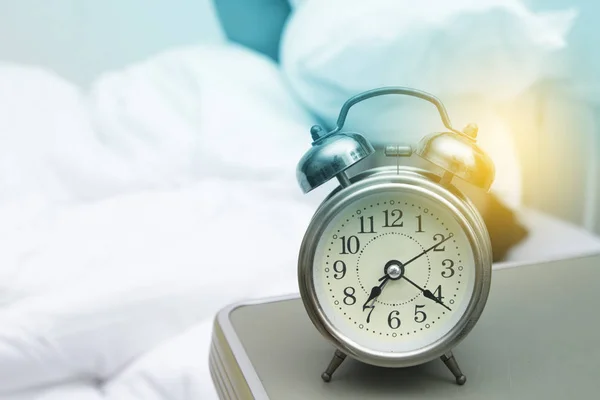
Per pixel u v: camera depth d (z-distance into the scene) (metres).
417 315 0.72
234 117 1.59
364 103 1.54
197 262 1.22
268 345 0.79
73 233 1.29
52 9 1.67
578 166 1.52
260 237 1.32
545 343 0.78
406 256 0.72
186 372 1.06
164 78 1.68
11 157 1.48
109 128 1.61
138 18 1.70
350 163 0.70
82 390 1.10
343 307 0.72
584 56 1.47
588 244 1.44
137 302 1.13
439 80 1.48
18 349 1.06
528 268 0.93
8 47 1.66
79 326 1.10
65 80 1.70
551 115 1.51
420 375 0.74
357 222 0.71
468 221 0.70
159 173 1.56
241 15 1.73
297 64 1.61
